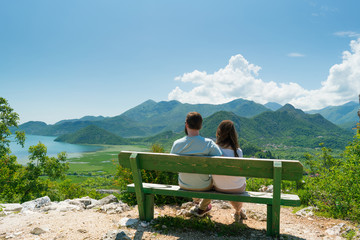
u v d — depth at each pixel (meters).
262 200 2.86
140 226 3.21
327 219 3.93
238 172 2.81
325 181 5.06
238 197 2.93
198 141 3.06
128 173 5.09
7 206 4.35
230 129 3.24
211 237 2.94
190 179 3.15
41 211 4.04
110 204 4.14
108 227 3.18
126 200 4.80
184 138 3.16
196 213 3.59
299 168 2.64
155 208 4.21
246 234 3.05
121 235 2.79
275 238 2.89
